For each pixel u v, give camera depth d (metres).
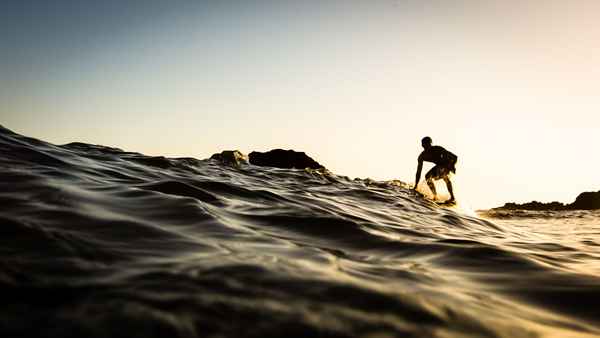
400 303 1.37
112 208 2.45
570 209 34.97
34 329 0.99
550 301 1.70
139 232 2.00
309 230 2.81
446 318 1.30
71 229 1.89
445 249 2.56
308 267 1.73
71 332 0.98
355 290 1.45
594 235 6.81
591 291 1.84
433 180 9.72
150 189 3.45
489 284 1.88
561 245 4.08
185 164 6.97
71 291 1.22
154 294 1.24
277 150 19.08
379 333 1.12
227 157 11.38
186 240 1.99
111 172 4.20
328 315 1.21
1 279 1.24
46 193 2.53
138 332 1.00
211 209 2.95
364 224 3.33
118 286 1.28
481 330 1.25
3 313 1.05
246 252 1.90
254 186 5.66
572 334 1.34
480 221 7.02
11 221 1.84
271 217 3.10
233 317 1.13
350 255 2.21
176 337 0.99
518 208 37.22
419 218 5.51
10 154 3.78
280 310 1.21
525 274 2.09
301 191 6.45
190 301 1.20
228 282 1.40
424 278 1.83
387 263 2.10
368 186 9.96
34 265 1.40
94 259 1.55
